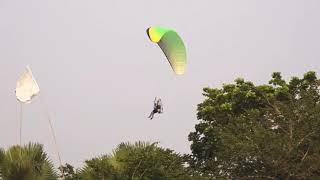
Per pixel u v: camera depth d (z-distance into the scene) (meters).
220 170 107.94
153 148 87.81
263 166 105.00
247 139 108.06
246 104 138.50
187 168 98.06
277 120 112.50
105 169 82.81
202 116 140.50
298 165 101.38
